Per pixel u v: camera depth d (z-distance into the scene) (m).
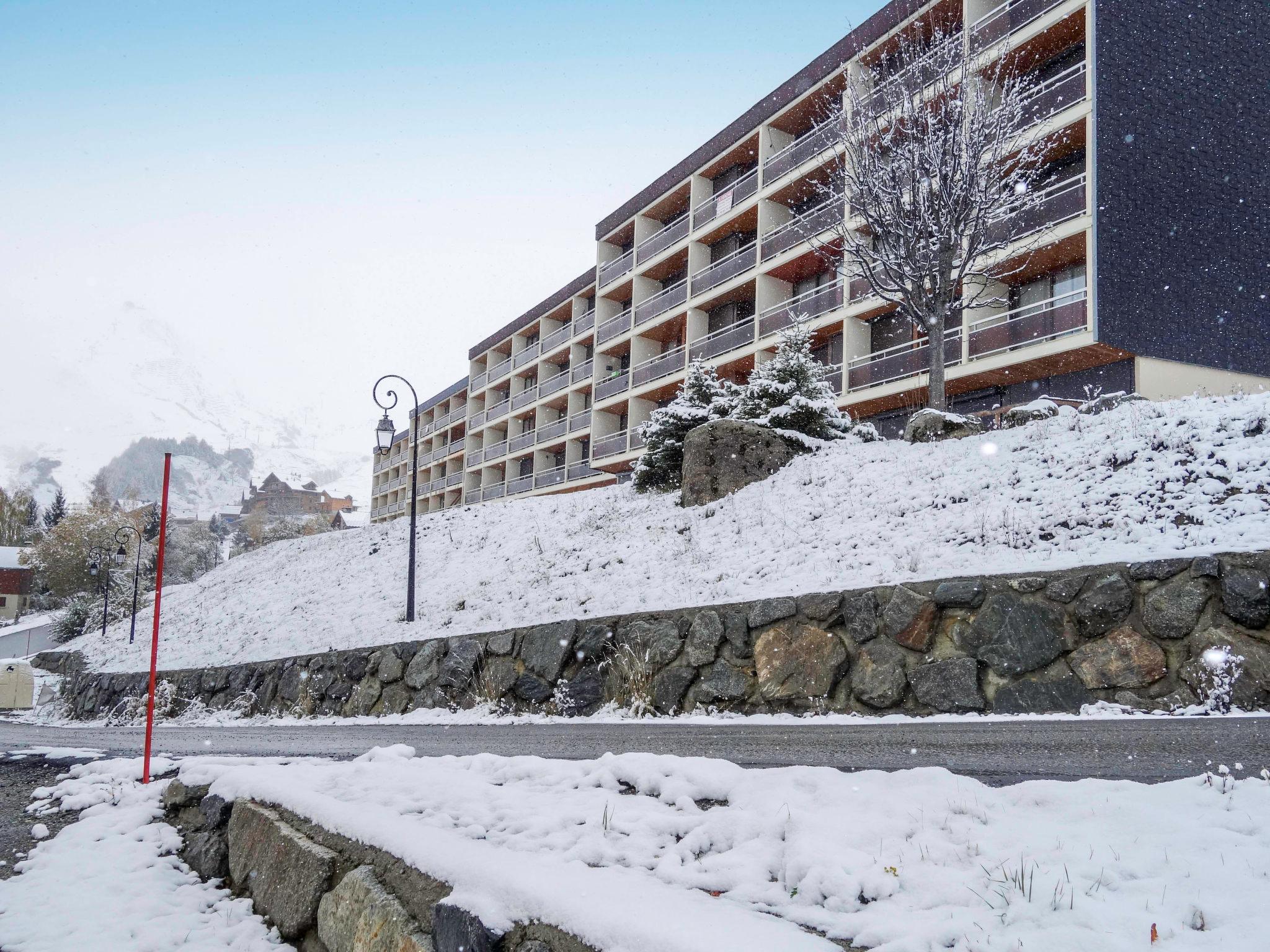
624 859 3.38
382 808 4.46
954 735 5.85
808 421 16.67
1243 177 22.25
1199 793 3.32
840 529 11.14
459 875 3.26
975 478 10.91
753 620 9.02
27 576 87.56
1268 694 6.06
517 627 11.70
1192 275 20.95
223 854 5.56
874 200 16.05
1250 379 21.52
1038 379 22.25
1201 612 6.56
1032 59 22.75
